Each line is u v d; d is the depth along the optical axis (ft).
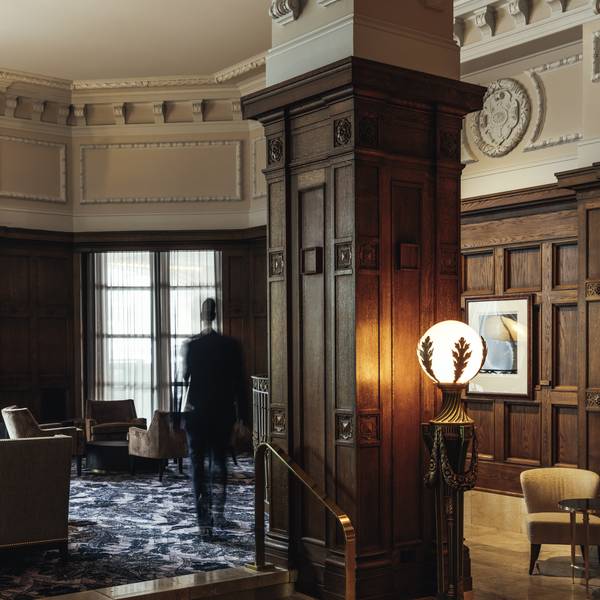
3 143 37.24
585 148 22.24
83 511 24.93
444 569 15.38
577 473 20.81
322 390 16.55
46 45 33.19
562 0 22.80
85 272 39.22
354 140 15.61
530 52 24.53
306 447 16.93
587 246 21.71
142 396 39.09
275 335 17.65
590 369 21.61
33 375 37.65
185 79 37.29
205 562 18.86
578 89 23.61
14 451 18.61
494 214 25.81
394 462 16.25
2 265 37.14
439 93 16.60
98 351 39.01
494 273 25.88
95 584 17.17
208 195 38.63
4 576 17.89
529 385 24.57
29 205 37.78
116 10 29.76
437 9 17.29
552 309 24.14
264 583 16.87
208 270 38.96
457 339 14.94
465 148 26.55
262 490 17.39
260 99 17.54
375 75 15.56
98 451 32.63
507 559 21.22
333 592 16.01
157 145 38.86
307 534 16.94
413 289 16.61
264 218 37.50
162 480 30.78
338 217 16.06
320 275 16.57
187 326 39.04
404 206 16.47
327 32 16.56
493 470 25.61
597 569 20.06
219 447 21.83
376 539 15.96
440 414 15.29
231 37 32.58
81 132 38.96
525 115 24.81
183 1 28.91
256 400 24.97
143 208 38.81
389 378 16.20
